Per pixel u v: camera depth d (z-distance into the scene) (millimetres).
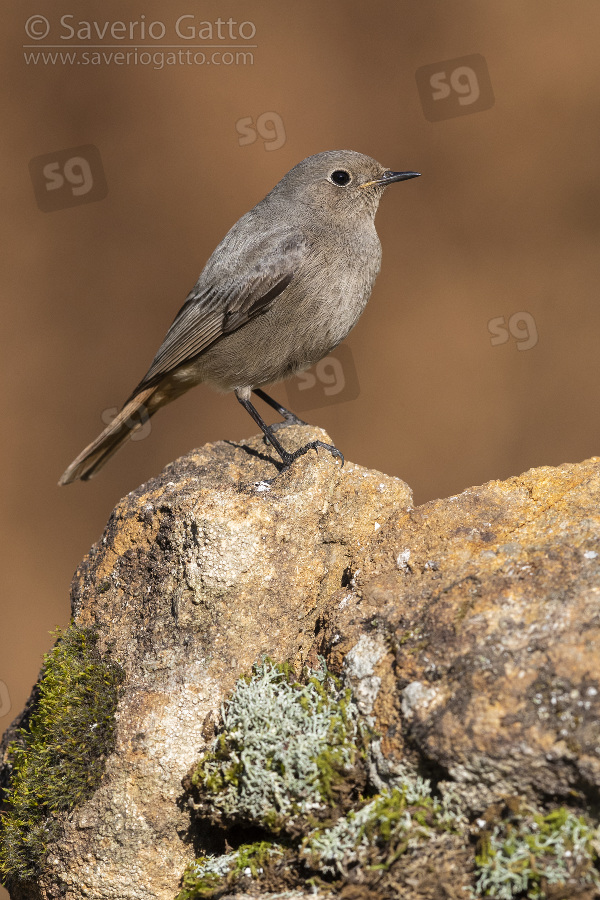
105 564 7559
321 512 7102
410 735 5434
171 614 6918
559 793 5070
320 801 5773
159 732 6410
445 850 5254
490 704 5246
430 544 6656
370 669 5930
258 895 5695
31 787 6648
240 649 6707
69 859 6379
